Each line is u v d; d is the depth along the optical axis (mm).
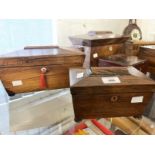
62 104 1013
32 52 835
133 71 758
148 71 1168
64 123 942
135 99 684
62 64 817
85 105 677
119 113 715
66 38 1279
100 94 651
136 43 1233
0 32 1023
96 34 1190
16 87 804
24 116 940
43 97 1041
